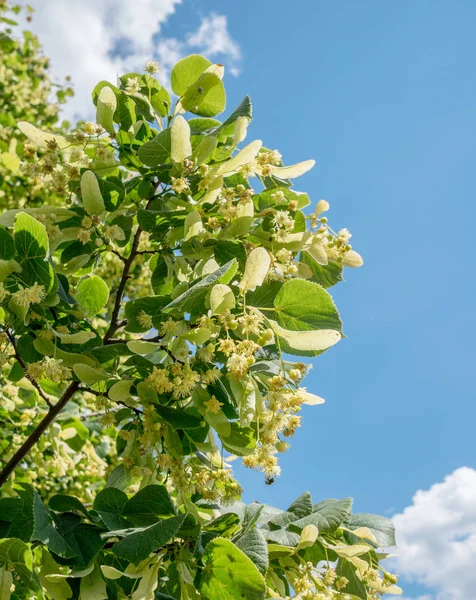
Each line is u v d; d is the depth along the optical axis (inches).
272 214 40.8
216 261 39.6
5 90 96.5
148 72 44.4
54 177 41.0
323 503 40.3
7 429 61.5
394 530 40.5
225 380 39.1
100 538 36.0
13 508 36.5
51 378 37.5
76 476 72.5
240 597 34.2
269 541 38.3
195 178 41.6
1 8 104.8
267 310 38.9
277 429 37.1
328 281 42.3
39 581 34.1
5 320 39.2
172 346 37.6
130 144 42.5
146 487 37.3
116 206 41.2
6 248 37.0
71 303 40.5
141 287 83.9
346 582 37.6
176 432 38.9
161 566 38.0
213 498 39.0
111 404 40.4
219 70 42.9
